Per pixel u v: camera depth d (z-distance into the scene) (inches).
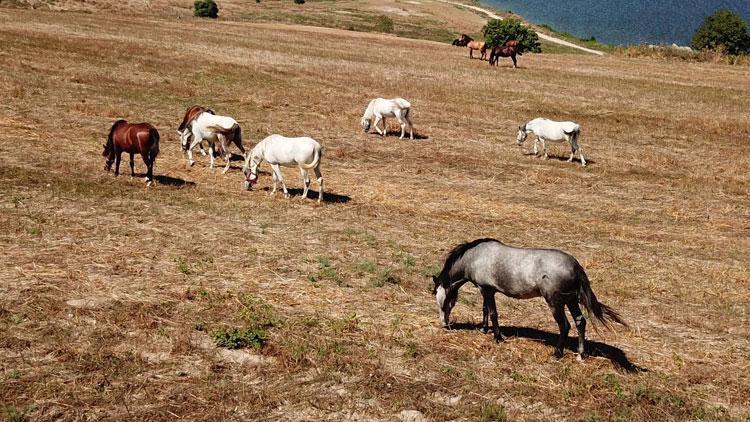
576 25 5492.1
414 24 3713.1
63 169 690.8
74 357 332.8
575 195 792.9
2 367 318.7
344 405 310.8
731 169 960.9
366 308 425.1
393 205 692.7
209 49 1728.6
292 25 2962.6
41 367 321.7
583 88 1626.5
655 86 1732.3
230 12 3442.4
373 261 514.6
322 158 878.4
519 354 372.8
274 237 549.3
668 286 512.7
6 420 280.4
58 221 528.1
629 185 855.1
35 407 291.0
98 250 477.4
